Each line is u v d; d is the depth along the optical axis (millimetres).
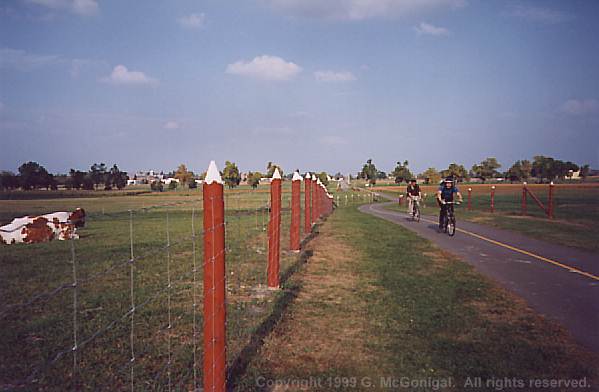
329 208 34406
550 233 17531
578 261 11750
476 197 56719
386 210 38000
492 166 150000
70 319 6484
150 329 6137
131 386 4398
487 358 5461
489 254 12781
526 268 10797
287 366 5227
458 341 5996
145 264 10781
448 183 18250
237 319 6711
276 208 8680
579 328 6508
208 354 4258
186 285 8688
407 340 6027
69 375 4680
